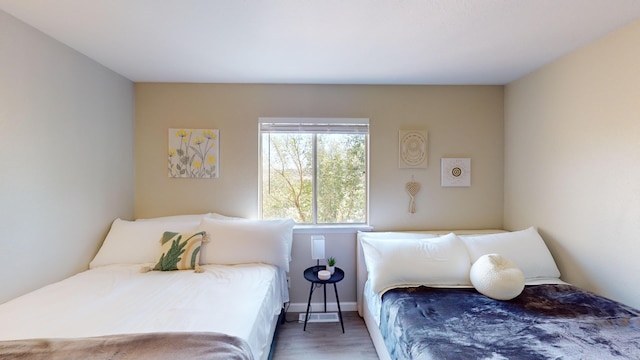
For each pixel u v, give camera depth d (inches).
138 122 99.3
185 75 92.9
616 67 65.1
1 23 57.4
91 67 80.5
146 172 99.4
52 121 68.9
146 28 64.0
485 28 63.9
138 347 39.7
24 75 62.0
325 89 101.5
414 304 62.0
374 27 63.2
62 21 61.2
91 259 81.3
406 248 77.4
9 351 38.4
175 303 56.9
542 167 86.5
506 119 102.7
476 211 104.2
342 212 105.1
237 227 86.7
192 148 99.7
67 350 38.8
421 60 81.4
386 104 102.5
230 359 37.3
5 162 58.6
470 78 96.7
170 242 80.9
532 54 77.6
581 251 74.2
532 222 90.7
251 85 100.8
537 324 53.0
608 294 67.6
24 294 62.3
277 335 83.1
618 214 65.2
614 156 65.9
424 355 44.3
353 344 79.4
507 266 69.1
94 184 82.1
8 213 59.3
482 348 45.2
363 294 92.7
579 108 74.2
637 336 48.5
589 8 56.1
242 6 55.2
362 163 105.0
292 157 104.2
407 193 103.1
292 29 64.1
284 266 85.0
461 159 103.3
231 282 68.6
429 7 55.7
